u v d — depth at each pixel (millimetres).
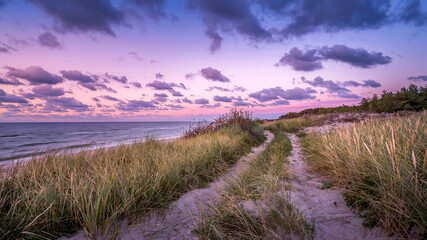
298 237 1872
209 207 2725
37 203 2318
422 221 1697
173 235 2170
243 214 2234
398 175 2008
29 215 2227
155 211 2785
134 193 2758
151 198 2932
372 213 2125
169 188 3408
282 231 1974
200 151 5789
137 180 3195
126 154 5578
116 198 2670
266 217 2139
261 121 31266
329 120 15344
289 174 4023
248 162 5207
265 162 4902
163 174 3512
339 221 2135
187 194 3518
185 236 2129
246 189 3195
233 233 2047
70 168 4012
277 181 3195
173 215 2682
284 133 13734
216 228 2117
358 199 2418
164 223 2451
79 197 2508
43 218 2246
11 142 14797
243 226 2127
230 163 5730
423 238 1629
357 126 5117
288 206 2330
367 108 17922
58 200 2504
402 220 1848
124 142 7043
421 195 1844
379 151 2662
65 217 2301
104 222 2277
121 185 2791
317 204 2592
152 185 3141
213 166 5121
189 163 4754
